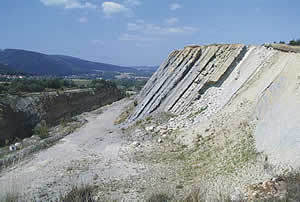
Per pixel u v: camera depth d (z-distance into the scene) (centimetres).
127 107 3441
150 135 1884
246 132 1293
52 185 1148
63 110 4041
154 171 1247
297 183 700
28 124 3228
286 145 952
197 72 2272
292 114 1064
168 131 1845
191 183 1023
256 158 1041
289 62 1425
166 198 662
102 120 2933
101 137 2088
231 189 869
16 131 2997
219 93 1978
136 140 1841
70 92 4528
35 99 3644
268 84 1467
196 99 2119
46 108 3684
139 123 2247
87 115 3325
